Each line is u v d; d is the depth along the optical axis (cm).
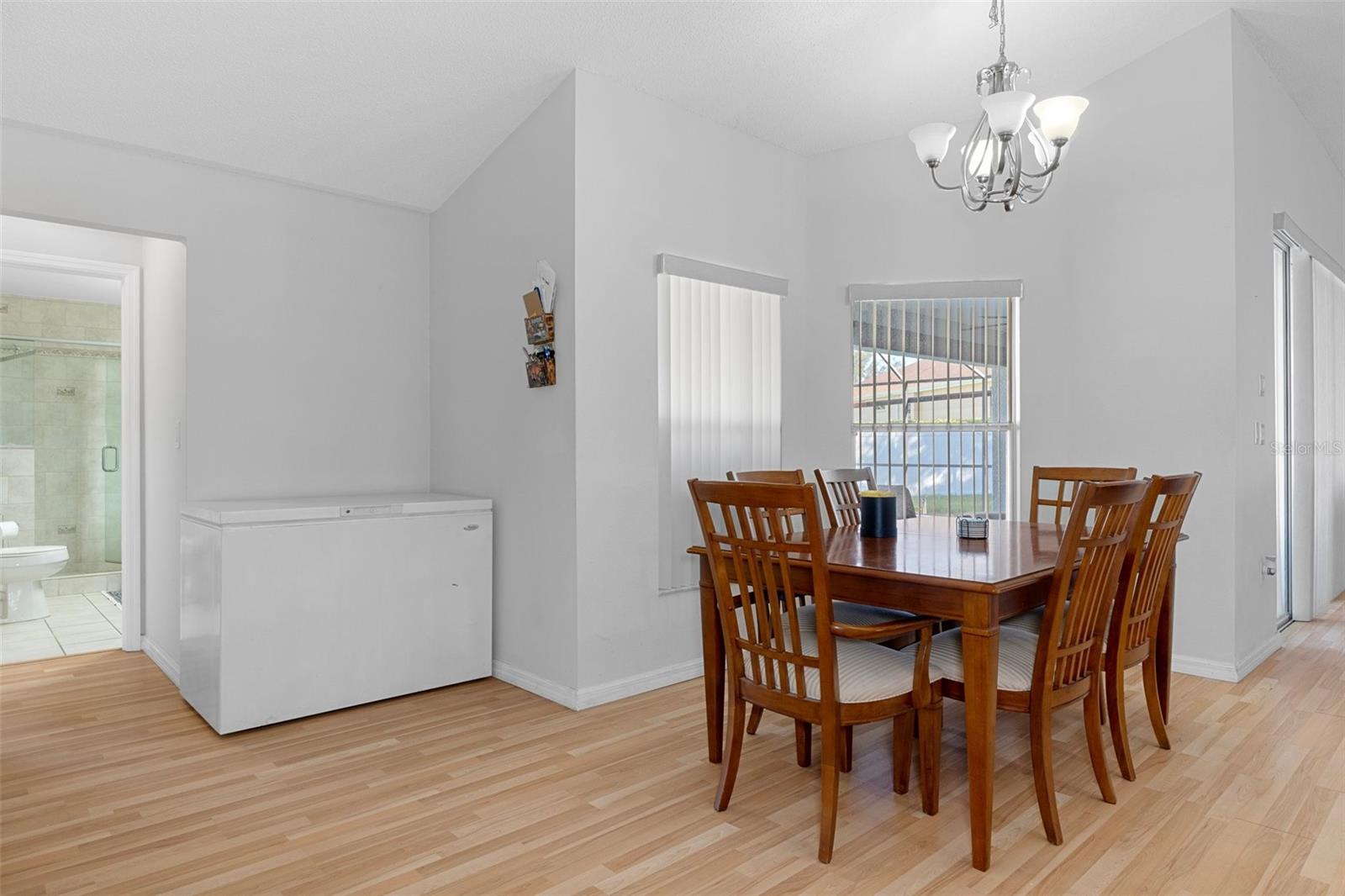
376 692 320
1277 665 375
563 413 324
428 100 322
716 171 386
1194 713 306
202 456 338
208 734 289
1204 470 359
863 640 217
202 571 300
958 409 422
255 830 215
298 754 270
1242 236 359
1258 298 379
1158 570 258
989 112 236
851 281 435
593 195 325
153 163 326
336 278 379
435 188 386
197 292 337
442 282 401
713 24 307
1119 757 244
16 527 536
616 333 335
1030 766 256
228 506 309
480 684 352
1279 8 346
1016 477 414
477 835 212
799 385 437
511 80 320
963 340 421
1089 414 394
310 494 370
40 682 355
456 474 390
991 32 337
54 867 196
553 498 330
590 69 324
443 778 249
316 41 282
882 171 429
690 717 309
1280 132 412
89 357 587
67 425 580
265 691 293
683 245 366
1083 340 396
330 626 308
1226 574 353
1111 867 193
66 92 283
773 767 257
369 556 319
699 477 374
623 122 339
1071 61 371
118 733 291
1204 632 359
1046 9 327
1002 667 211
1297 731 286
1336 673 361
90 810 227
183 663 324
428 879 190
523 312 345
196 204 337
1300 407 461
